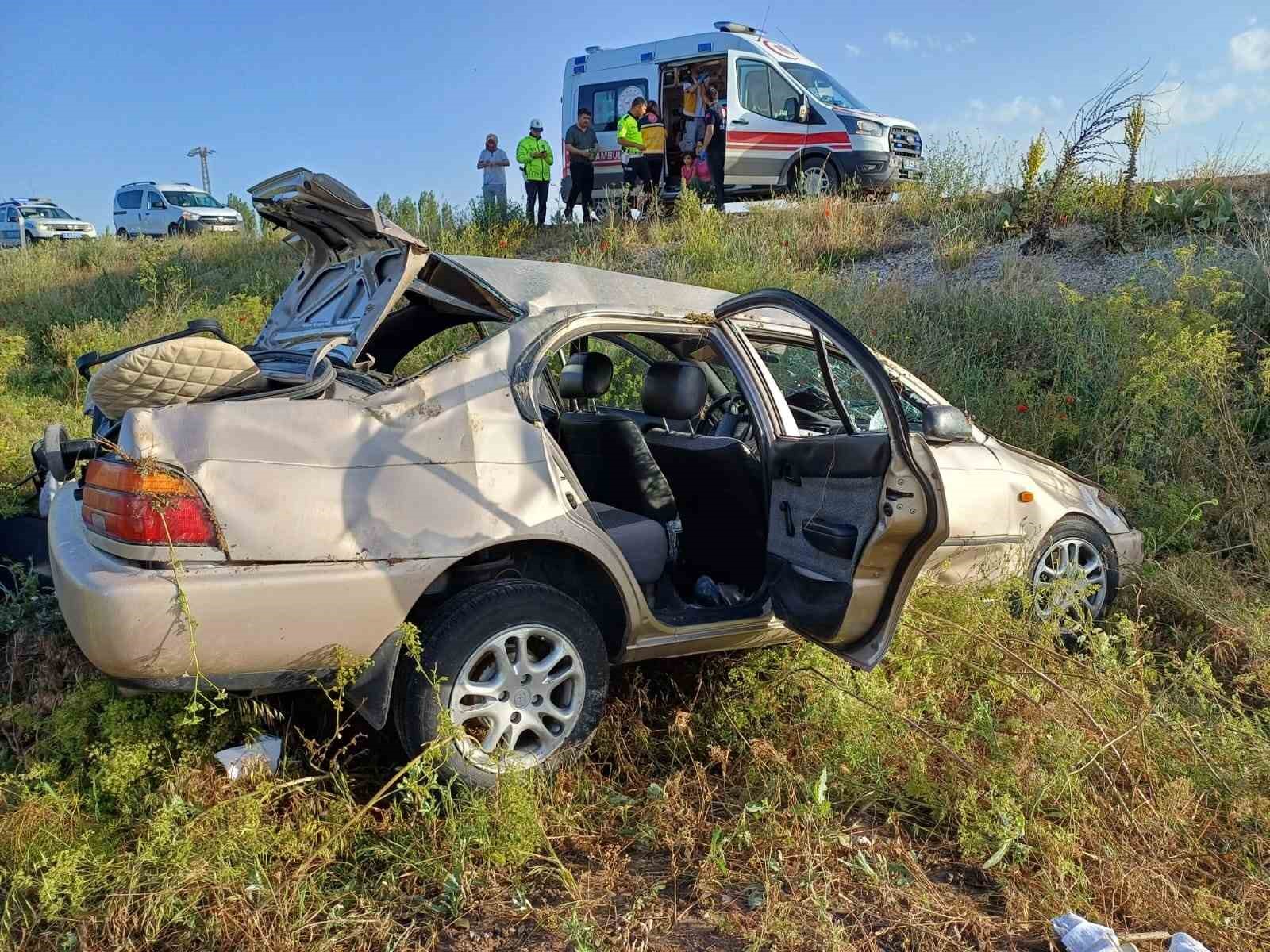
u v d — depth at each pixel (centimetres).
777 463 368
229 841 266
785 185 1423
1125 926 270
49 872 253
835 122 1402
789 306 340
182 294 1242
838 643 334
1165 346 586
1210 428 573
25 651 351
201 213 2514
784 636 384
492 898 273
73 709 306
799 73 1430
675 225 1297
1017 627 396
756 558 399
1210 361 571
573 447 428
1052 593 420
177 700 306
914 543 312
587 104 1566
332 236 408
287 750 330
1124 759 329
